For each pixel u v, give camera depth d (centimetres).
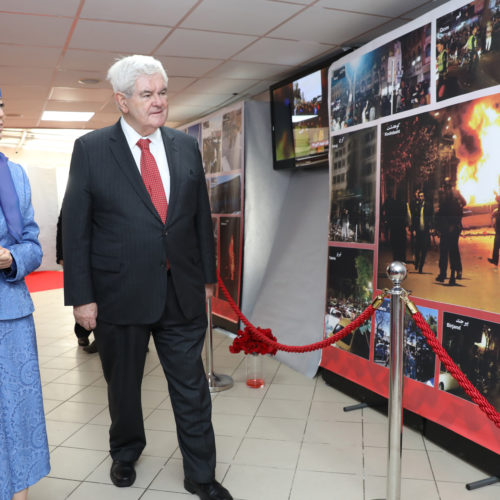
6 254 164
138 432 229
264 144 510
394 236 294
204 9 329
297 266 458
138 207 199
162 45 403
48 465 184
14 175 180
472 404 244
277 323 453
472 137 241
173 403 214
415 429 283
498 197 229
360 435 279
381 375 306
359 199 325
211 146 577
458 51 247
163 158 208
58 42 391
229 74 495
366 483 229
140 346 211
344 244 342
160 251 201
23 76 485
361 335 324
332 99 351
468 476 236
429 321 269
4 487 164
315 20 349
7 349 169
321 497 218
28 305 176
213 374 362
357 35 380
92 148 201
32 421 177
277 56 435
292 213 489
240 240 510
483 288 238
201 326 217
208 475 211
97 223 204
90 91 548
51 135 920
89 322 205
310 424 294
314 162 433
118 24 354
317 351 385
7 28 359
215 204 566
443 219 260
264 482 230
